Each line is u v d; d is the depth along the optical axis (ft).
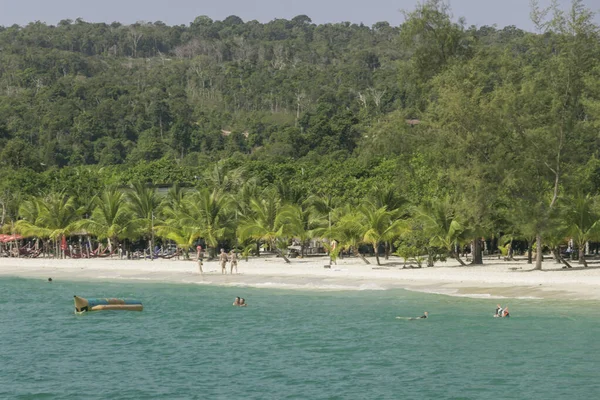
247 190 472.44
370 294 273.95
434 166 356.79
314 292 286.25
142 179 611.06
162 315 244.01
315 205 448.65
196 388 156.25
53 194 517.96
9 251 542.16
